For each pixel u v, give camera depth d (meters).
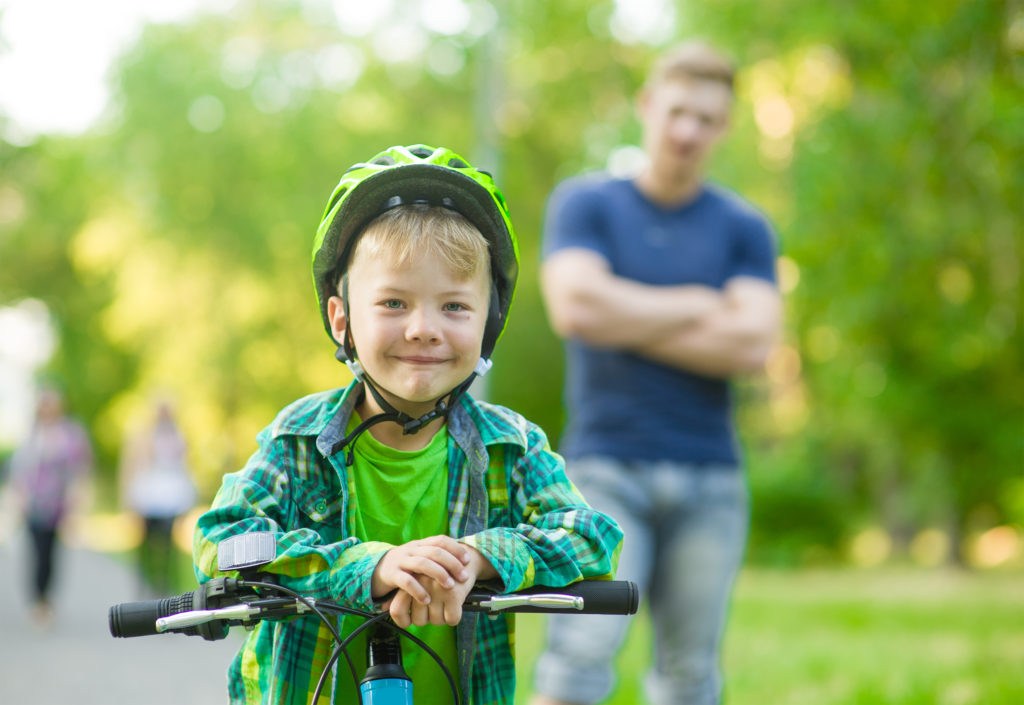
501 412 3.21
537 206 40.97
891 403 22.56
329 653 3.05
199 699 9.88
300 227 36.88
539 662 5.14
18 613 16.11
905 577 25.86
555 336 41.69
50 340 55.84
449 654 3.11
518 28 35.75
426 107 38.69
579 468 5.25
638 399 5.22
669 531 5.29
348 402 3.08
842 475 34.19
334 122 37.81
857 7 15.25
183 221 37.12
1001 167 15.02
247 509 2.95
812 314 17.52
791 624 13.89
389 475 3.08
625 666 10.26
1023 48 14.85
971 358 19.33
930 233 15.42
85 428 56.88
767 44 17.55
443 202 3.04
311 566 2.80
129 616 2.74
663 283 5.43
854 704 8.20
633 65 37.38
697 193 5.59
